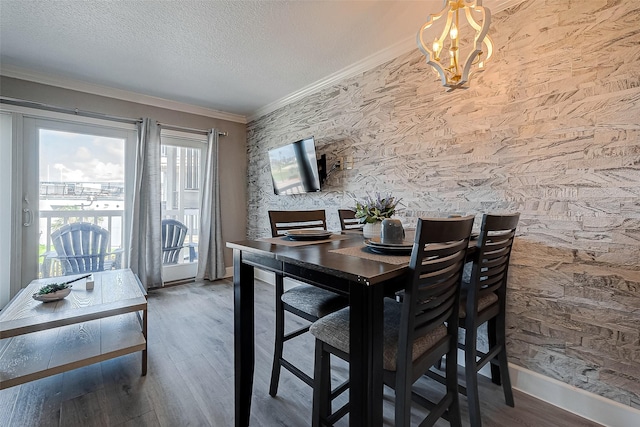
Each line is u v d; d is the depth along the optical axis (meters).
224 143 4.22
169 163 3.85
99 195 3.33
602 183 1.50
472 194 1.98
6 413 1.49
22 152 2.90
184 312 2.87
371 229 1.59
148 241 3.56
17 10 1.98
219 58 2.64
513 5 1.79
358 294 0.92
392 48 2.44
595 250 1.52
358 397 0.93
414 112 2.32
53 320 1.60
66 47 2.45
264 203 4.06
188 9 1.98
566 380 1.61
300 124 3.44
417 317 0.98
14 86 2.85
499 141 1.85
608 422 1.47
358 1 1.91
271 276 3.88
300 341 2.30
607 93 1.48
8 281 2.85
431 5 1.94
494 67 1.87
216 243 4.03
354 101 2.81
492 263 1.44
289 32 2.25
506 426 1.46
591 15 1.52
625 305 1.44
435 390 1.76
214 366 1.94
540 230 1.69
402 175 2.42
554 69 1.64
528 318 1.74
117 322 2.11
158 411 1.52
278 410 1.55
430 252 0.96
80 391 1.67
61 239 3.12
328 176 3.09
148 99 3.57
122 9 1.98
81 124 3.21
